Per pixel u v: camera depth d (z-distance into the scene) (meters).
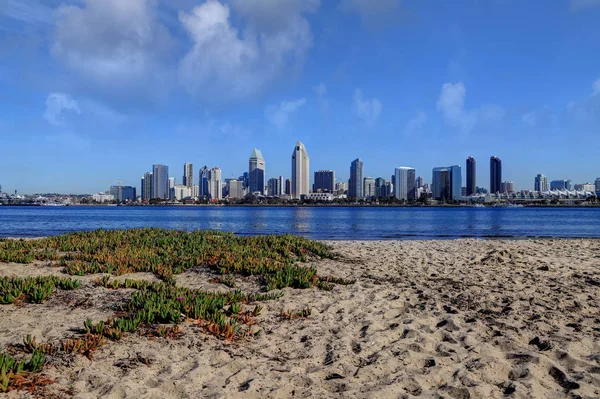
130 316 7.16
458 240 27.33
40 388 4.64
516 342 6.65
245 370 5.47
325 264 14.52
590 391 5.01
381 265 14.59
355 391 4.95
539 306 8.94
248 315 7.75
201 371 5.34
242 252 14.20
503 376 5.54
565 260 15.66
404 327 7.47
